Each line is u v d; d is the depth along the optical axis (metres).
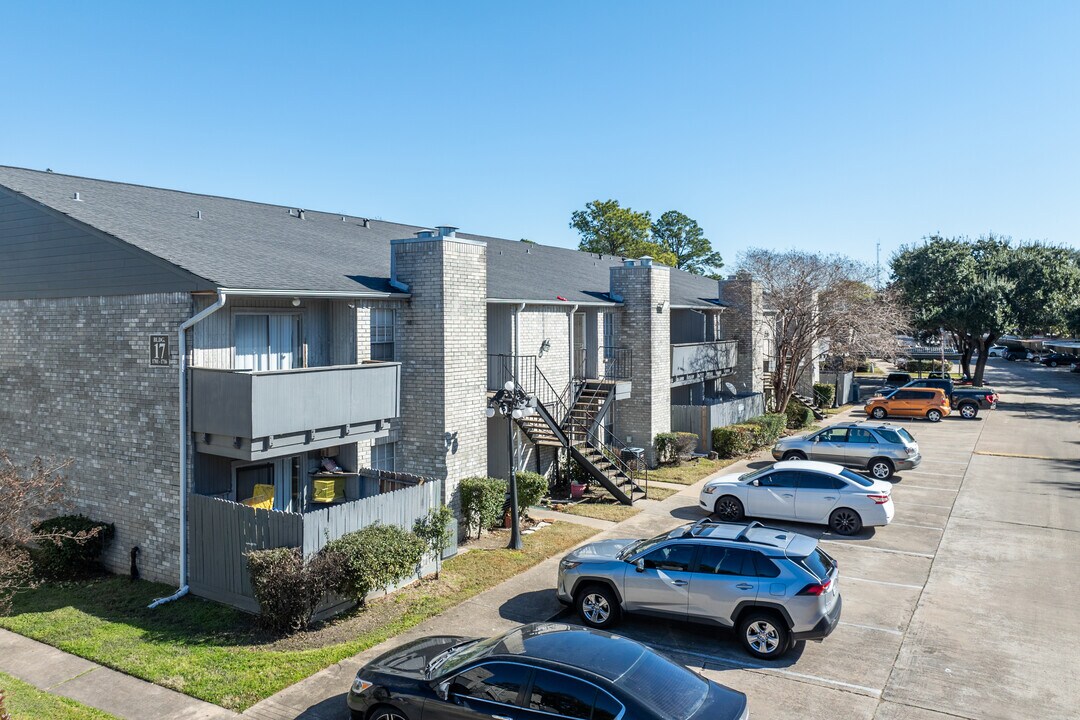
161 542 13.56
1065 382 57.69
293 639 11.14
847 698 9.33
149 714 8.96
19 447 15.92
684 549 11.14
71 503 13.41
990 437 31.20
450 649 8.65
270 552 11.42
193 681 9.73
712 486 17.94
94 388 14.45
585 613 11.70
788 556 10.51
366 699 8.02
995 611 12.15
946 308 49.03
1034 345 92.88
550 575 14.11
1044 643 10.89
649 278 24.59
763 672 10.07
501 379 19.91
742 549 10.80
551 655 7.35
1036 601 12.57
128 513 14.04
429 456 16.41
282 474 15.08
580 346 24.41
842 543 16.14
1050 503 19.50
